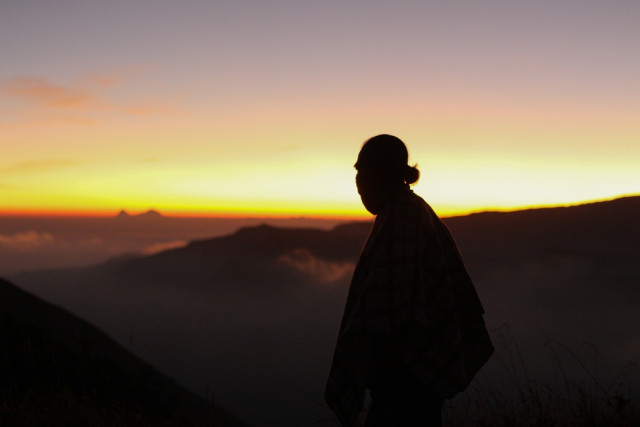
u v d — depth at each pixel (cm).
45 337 721
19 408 452
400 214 235
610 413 362
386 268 224
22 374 595
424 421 223
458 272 252
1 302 3045
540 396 371
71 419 452
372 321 219
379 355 226
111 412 501
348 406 222
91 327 3192
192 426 498
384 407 225
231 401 10144
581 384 375
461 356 226
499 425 349
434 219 253
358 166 256
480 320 259
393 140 254
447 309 228
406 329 221
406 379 223
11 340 680
